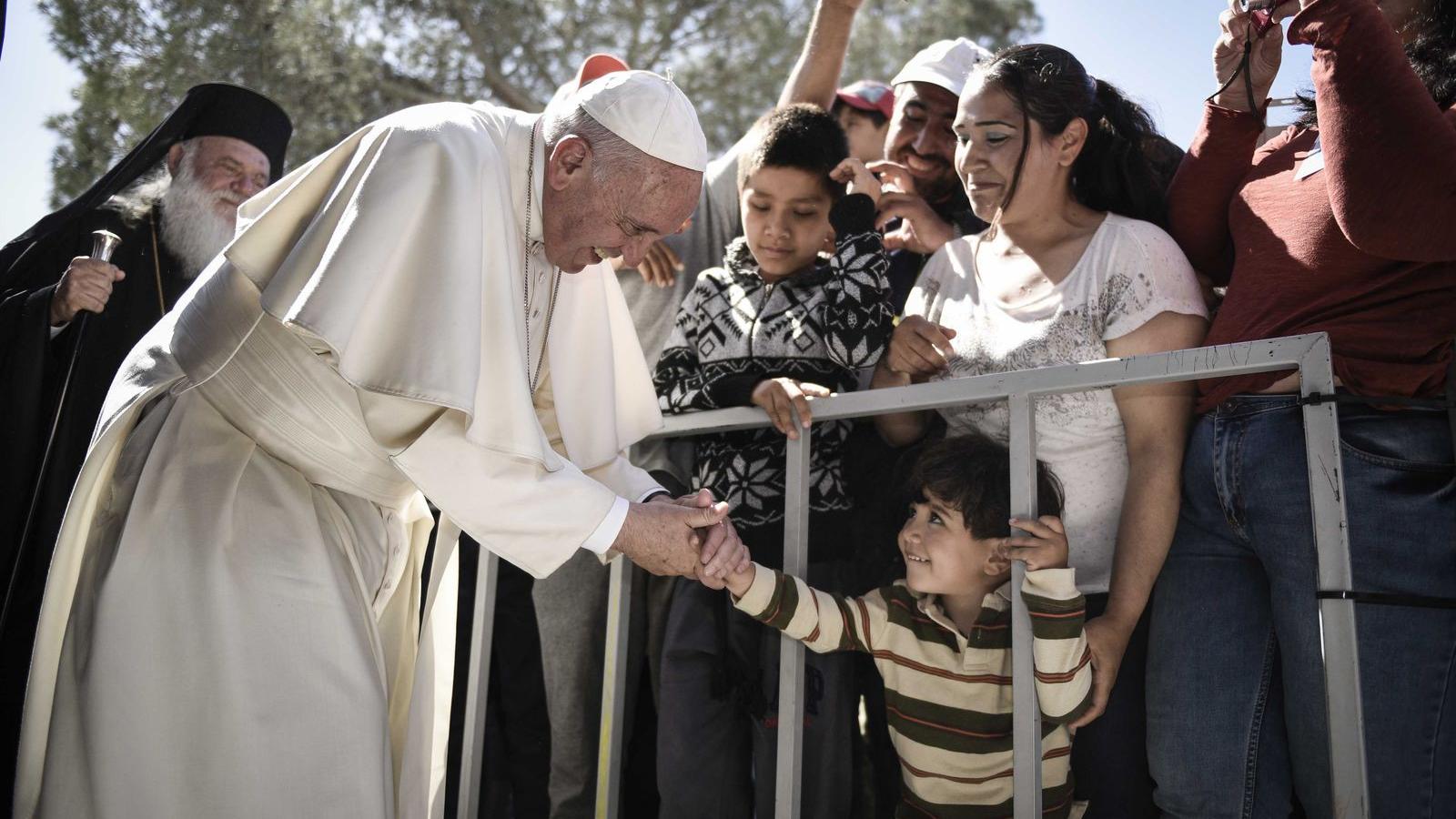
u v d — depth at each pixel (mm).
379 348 2129
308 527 2264
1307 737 2064
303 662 2176
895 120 3387
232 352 2305
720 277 2996
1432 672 1998
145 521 2199
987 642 2373
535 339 2584
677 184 2375
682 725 2691
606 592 3230
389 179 2188
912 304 2795
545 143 2412
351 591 2297
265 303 2150
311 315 2080
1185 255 2518
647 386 2787
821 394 2609
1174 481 2289
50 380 3215
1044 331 2451
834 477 2764
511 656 3158
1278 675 2182
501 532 2244
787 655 2492
